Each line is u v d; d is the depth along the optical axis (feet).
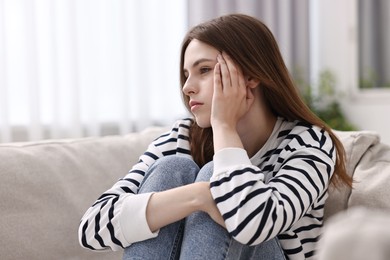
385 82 12.20
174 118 10.74
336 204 4.38
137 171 4.04
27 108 9.20
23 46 9.09
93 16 9.78
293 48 12.02
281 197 3.23
